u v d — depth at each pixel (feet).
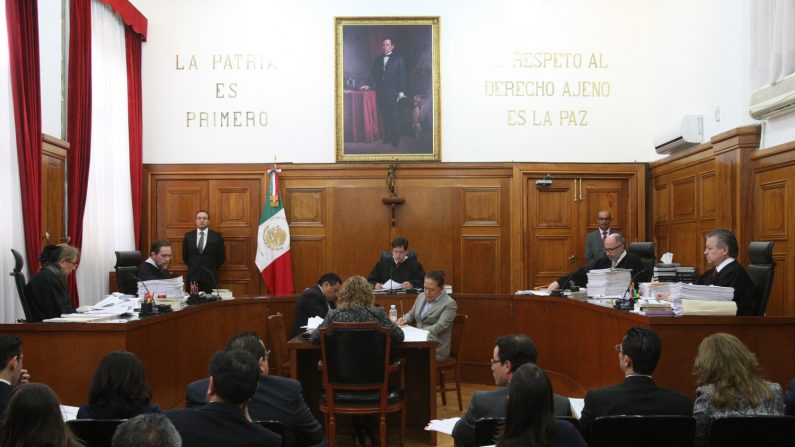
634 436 7.53
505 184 28.66
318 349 16.02
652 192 28.45
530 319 22.12
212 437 6.84
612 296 17.24
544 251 28.68
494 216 28.60
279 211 28.02
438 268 28.40
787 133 19.16
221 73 28.63
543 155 28.78
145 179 28.25
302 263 28.43
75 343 13.43
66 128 22.21
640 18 28.91
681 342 12.86
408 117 28.60
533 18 28.89
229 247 28.40
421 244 28.45
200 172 28.30
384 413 14.19
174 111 28.50
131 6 26.48
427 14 28.84
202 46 28.60
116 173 26.00
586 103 28.89
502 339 9.12
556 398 9.12
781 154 19.12
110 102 25.45
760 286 14.25
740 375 8.32
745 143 20.67
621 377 14.66
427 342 15.42
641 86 28.94
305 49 28.71
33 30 19.62
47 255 15.89
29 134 19.30
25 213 19.01
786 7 18.72
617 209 28.81
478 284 28.43
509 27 28.89
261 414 9.35
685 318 12.84
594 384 16.72
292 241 28.43
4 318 18.01
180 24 28.58
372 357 13.99
